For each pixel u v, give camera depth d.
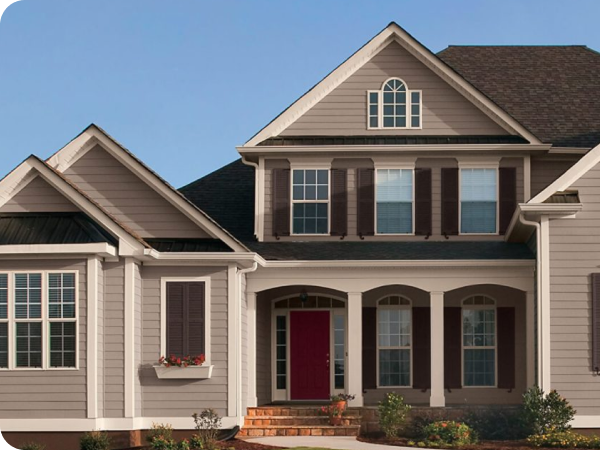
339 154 26.36
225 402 22.39
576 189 22.72
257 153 26.28
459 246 25.50
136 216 23.47
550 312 22.44
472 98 26.47
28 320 21.45
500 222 26.12
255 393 23.86
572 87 29.34
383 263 24.03
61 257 21.55
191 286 22.78
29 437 21.25
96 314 21.48
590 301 22.44
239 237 26.72
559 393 22.25
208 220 23.16
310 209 26.45
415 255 24.53
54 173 22.12
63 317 21.47
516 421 22.48
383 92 26.69
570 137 27.16
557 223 22.64
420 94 26.62
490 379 26.17
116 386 21.84
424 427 22.03
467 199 26.27
